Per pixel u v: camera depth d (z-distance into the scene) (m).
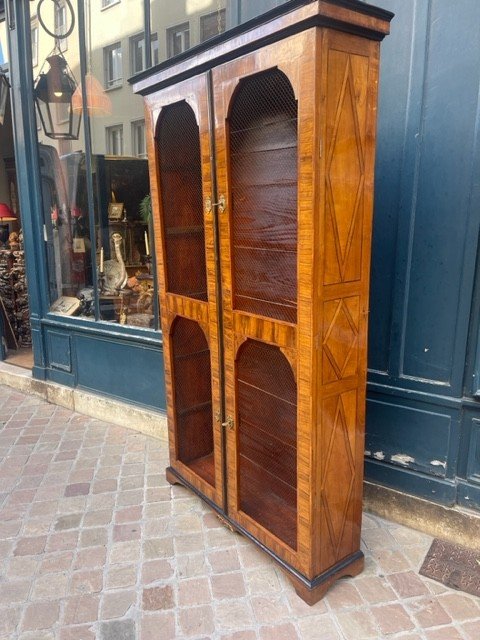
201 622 1.77
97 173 3.36
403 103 2.00
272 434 1.97
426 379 2.13
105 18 3.12
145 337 3.18
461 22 1.81
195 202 2.19
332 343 1.62
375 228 2.17
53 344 3.88
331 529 1.83
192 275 2.28
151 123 2.18
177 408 2.53
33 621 1.79
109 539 2.23
